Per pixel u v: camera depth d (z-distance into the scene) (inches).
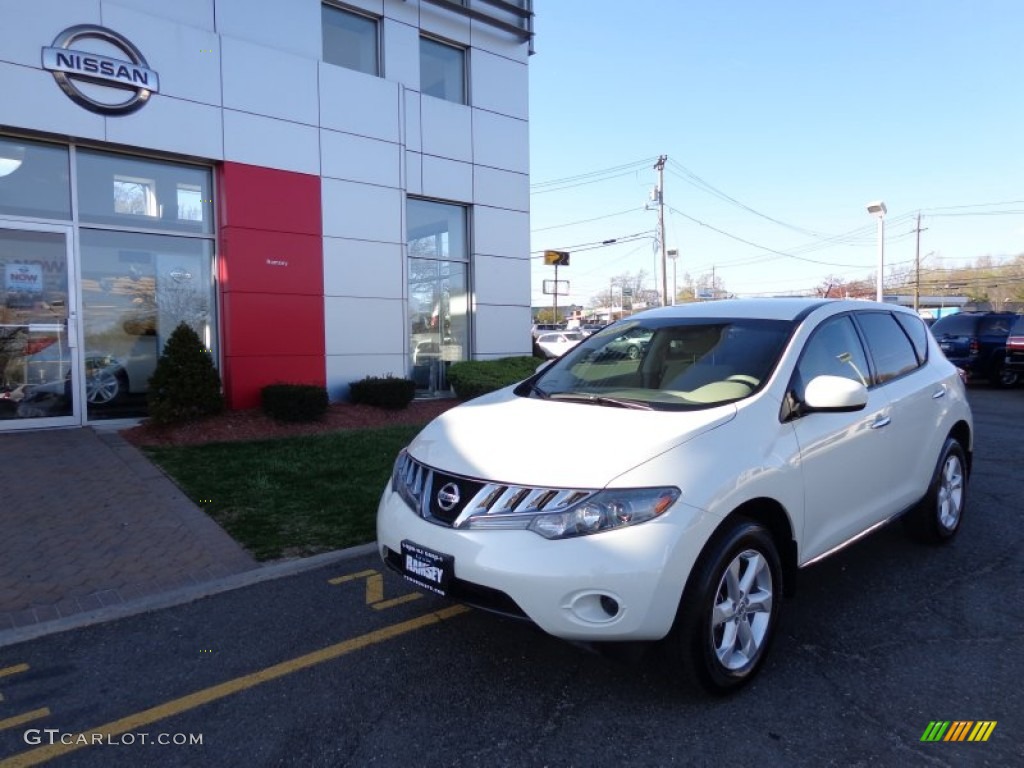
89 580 179.9
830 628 152.7
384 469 288.8
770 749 111.6
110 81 346.9
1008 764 107.4
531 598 112.9
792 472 136.2
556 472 119.7
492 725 118.9
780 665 137.3
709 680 121.8
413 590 177.3
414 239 490.0
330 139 426.9
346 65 453.1
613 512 114.0
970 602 166.1
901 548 203.5
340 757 111.0
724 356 156.6
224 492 252.5
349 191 436.1
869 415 162.6
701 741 113.7
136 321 377.1
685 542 115.0
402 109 461.7
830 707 123.0
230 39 387.2
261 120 399.2
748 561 129.0
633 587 111.4
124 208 370.9
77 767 109.3
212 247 400.8
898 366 188.7
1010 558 195.0
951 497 206.8
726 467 124.3
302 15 417.1
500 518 119.0
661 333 174.7
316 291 423.5
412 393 438.0
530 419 141.4
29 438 320.8
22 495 241.1
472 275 514.6
